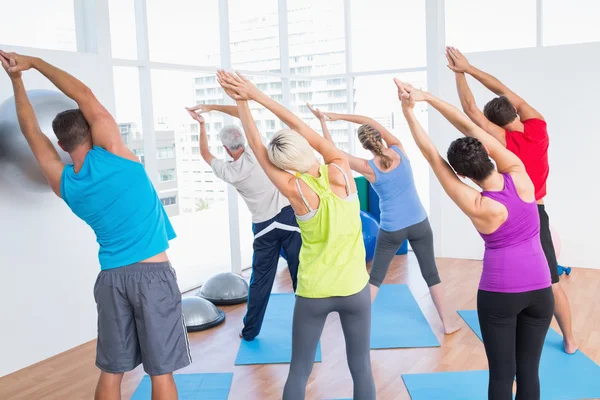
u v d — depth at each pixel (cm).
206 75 622
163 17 568
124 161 275
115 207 273
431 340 435
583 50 597
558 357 392
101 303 283
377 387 365
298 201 264
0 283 410
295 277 435
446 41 670
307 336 276
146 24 542
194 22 604
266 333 465
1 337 411
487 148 270
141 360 292
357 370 282
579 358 389
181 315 292
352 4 723
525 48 619
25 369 422
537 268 262
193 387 375
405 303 522
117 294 279
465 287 565
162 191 581
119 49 527
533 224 263
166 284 284
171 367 285
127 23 534
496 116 354
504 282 261
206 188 638
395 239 427
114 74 528
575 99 606
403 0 693
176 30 584
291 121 276
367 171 416
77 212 281
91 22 474
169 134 586
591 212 613
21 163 366
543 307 266
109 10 513
